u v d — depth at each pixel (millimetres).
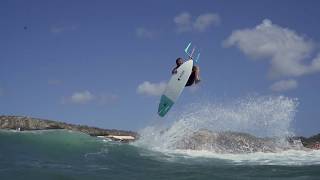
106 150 15000
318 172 12359
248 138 19297
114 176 11422
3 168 11531
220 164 13805
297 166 13445
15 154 13539
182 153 16031
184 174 11891
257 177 11656
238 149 18094
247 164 13898
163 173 12008
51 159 13227
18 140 15508
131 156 14430
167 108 18266
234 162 14375
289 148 19516
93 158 13688
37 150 14305
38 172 11242
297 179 11445
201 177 11555
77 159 13430
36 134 16719
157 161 13938
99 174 11547
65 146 15086
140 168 12656
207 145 17859
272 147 19062
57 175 11047
